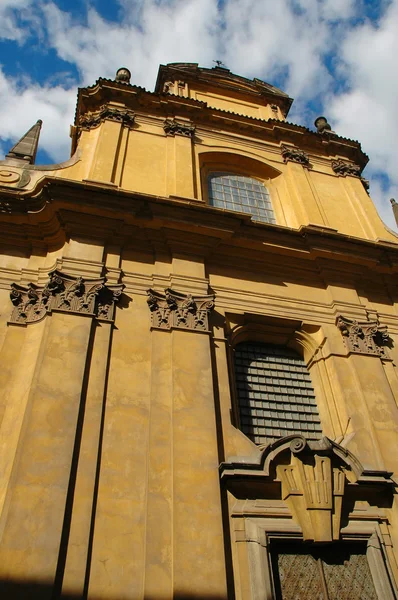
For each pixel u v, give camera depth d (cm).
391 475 830
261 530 725
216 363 923
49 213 1030
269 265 1164
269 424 956
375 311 1175
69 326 861
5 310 922
